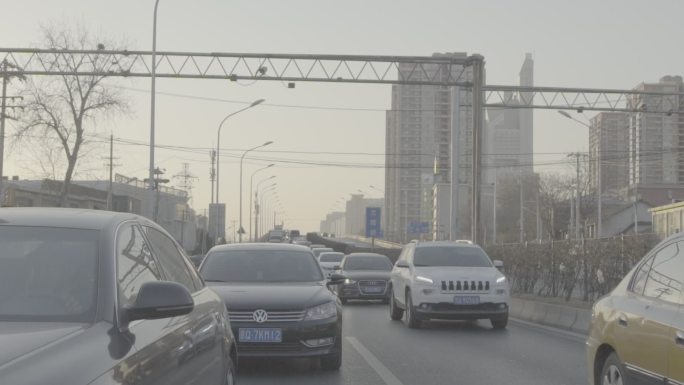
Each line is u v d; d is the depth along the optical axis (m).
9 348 3.15
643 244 15.30
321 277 10.27
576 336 13.94
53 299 3.81
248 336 8.69
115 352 3.51
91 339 3.48
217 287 9.46
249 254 10.59
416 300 14.71
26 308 3.74
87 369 3.18
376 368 9.93
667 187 72.81
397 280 16.67
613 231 71.44
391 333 14.34
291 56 31.27
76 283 3.91
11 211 4.56
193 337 4.72
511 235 89.06
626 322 6.07
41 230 4.25
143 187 83.19
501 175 99.12
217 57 31.53
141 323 4.07
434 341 13.04
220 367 5.44
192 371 4.60
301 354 8.82
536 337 13.75
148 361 3.78
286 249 10.79
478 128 30.67
